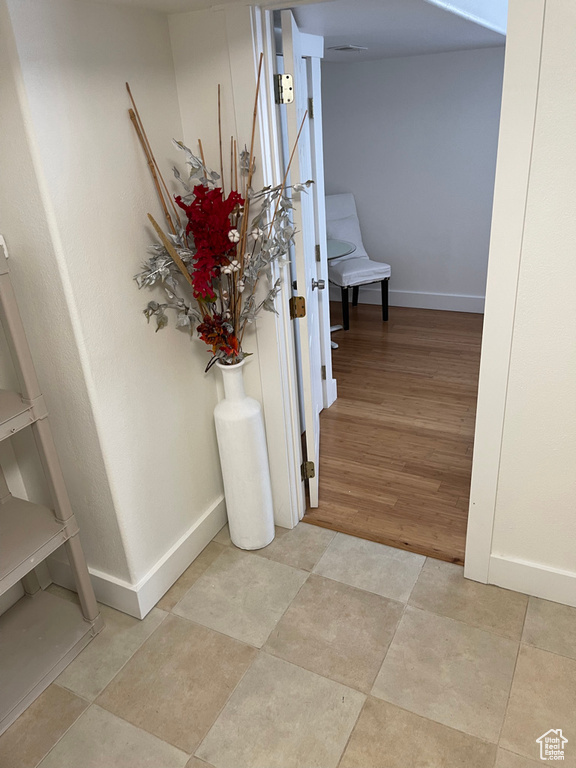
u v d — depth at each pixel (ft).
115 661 6.91
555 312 6.03
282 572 8.07
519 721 5.98
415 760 5.68
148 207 6.61
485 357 6.49
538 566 7.29
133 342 6.68
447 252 17.24
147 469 7.23
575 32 5.01
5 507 6.87
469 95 15.31
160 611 7.57
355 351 15.28
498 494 7.13
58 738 6.11
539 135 5.44
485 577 7.67
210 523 8.64
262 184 6.84
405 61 15.66
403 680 6.48
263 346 7.75
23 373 5.74
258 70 6.28
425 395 12.75
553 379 6.31
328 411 12.32
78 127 5.58
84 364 6.07
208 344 7.75
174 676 6.69
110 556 7.30
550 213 5.67
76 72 5.48
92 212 5.87
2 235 5.79
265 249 6.82
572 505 6.80
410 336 16.05
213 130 6.84
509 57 5.26
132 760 5.85
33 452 7.22
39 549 6.22
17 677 6.61
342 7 7.04
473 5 9.07
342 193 17.81
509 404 6.62
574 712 6.05
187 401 7.75
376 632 7.09
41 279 5.82
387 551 8.35
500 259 6.02
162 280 6.86
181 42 6.55
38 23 5.05
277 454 8.43
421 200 16.97
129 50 6.04
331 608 7.46
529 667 6.53
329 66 16.57
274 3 6.18
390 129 16.55
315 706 6.25
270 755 5.80
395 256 18.02
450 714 6.09
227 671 6.70
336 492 9.69
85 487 6.95
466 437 11.07
